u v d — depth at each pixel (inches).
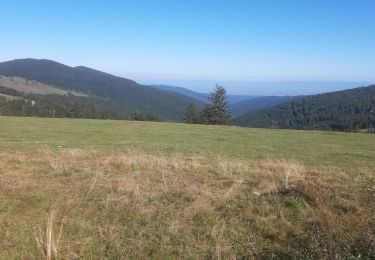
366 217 362.6
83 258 297.0
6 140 1157.7
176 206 407.2
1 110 4407.0
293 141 1558.8
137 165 611.2
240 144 1333.7
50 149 894.4
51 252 297.4
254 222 371.6
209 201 419.2
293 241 332.8
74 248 309.3
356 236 321.4
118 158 654.5
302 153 1117.1
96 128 1784.0
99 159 690.2
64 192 447.2
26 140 1176.8
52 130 1572.3
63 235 329.7
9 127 1651.1
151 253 310.3
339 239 314.8
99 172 546.6
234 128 2235.5
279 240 337.7
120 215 381.1
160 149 1053.8
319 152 1163.3
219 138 1536.7
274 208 405.1
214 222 367.9
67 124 1980.8
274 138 1662.2
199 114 3730.3
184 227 354.6
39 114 4436.5
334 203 409.4
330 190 456.4
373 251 292.4
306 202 420.2
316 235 334.3
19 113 4387.3
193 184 493.4
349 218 364.8
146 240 330.6
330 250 299.4
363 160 991.0
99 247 313.6
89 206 403.5
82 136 1382.9
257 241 335.3
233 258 302.4
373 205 402.3
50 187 466.0
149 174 551.5
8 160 658.8
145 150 1005.2
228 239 335.6
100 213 386.0
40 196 427.8
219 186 494.3
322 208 392.8
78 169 573.9
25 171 556.7
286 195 442.3
